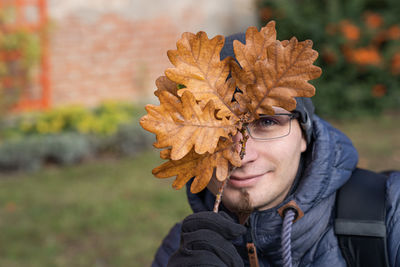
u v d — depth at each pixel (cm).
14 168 612
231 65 94
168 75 92
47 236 415
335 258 112
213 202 128
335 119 763
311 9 754
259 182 106
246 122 94
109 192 514
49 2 727
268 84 91
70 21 743
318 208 115
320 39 746
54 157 646
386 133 666
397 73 773
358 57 743
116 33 770
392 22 788
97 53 764
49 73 742
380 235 109
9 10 707
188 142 90
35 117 701
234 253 91
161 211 454
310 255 114
